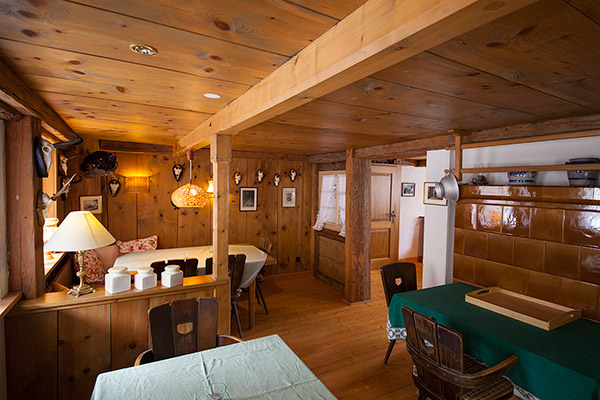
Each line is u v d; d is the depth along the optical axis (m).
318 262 5.64
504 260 2.42
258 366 1.53
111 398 1.26
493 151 2.64
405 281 2.97
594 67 1.29
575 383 1.39
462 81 1.48
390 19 0.83
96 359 2.18
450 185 2.71
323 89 1.23
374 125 2.60
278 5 0.93
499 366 1.56
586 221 1.95
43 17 1.01
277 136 3.31
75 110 2.38
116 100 2.07
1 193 1.93
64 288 2.35
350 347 3.18
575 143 2.14
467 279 2.72
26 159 2.01
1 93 1.44
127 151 4.23
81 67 1.47
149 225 4.45
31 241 2.05
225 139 2.56
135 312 2.30
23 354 1.99
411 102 1.86
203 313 1.82
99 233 2.16
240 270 3.32
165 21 1.04
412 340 1.91
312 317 3.93
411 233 6.74
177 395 1.29
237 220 5.14
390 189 6.23
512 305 2.14
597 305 1.91
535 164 2.36
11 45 1.24
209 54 1.31
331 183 5.28
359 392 2.48
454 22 0.70
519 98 1.75
